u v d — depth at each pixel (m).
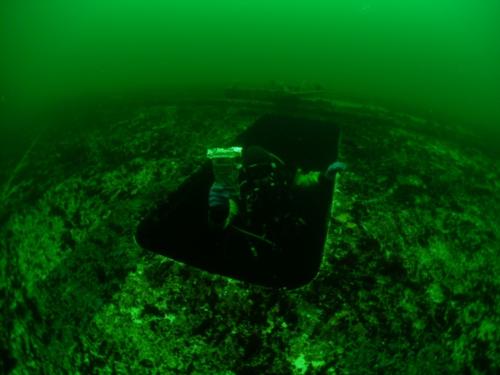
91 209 1.70
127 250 1.40
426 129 2.76
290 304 1.16
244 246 1.66
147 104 3.34
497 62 13.07
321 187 1.97
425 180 1.89
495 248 1.48
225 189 1.32
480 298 1.26
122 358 1.09
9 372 1.29
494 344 1.16
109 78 8.86
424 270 1.32
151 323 1.14
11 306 1.42
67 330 1.20
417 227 1.52
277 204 1.57
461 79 10.44
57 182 2.02
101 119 3.04
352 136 2.44
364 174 1.90
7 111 5.56
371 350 1.07
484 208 1.74
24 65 11.01
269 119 2.88
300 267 1.60
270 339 1.08
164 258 1.34
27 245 1.63
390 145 2.31
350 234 1.45
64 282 1.34
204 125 2.62
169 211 1.75
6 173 2.58
